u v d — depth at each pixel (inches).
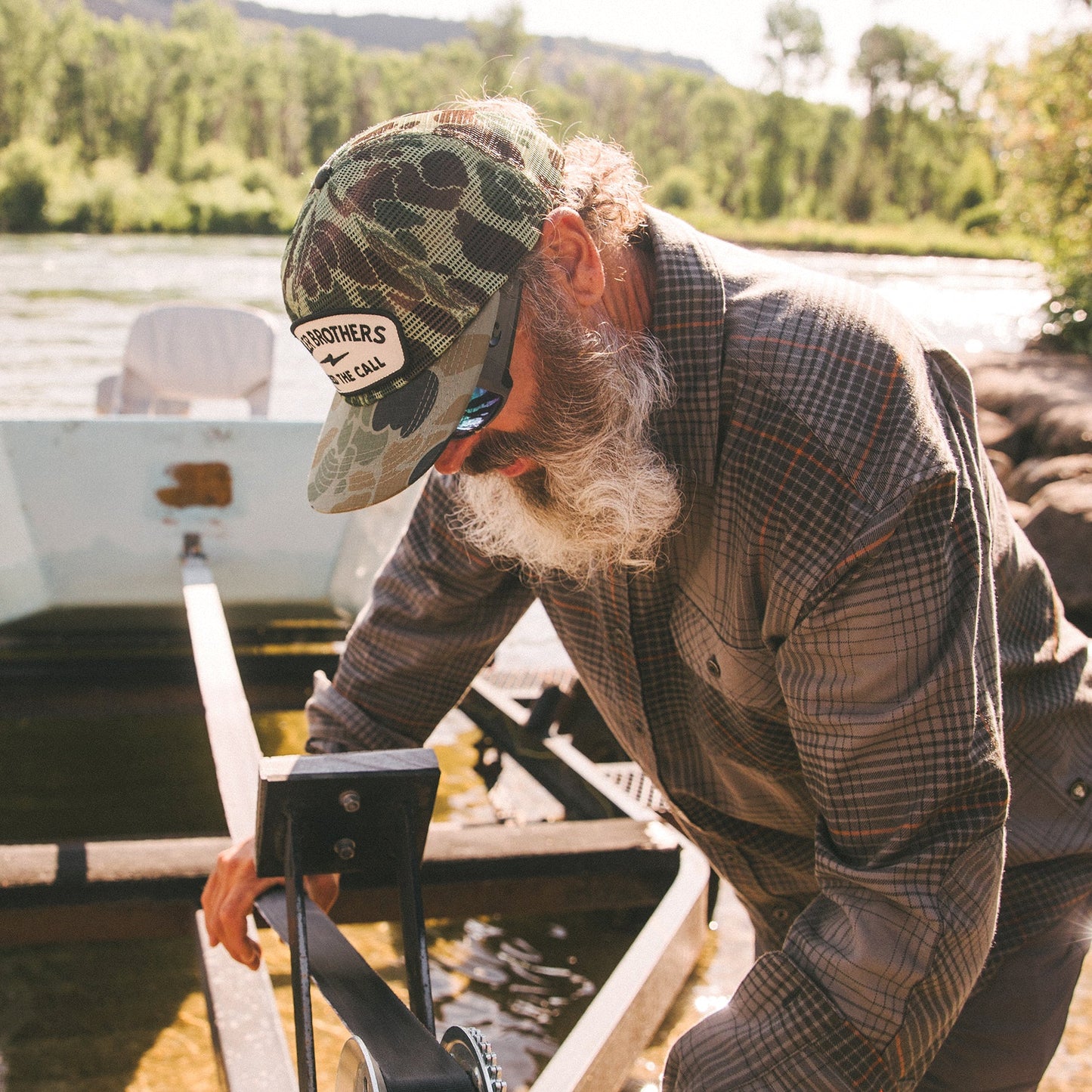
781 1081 37.4
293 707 132.0
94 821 112.7
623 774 108.3
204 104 2065.7
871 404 38.7
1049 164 438.6
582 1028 63.6
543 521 43.9
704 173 2751.0
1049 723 47.8
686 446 41.3
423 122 39.9
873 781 37.7
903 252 2160.4
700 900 81.8
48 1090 74.8
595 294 40.0
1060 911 46.9
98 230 1512.1
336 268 38.2
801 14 2637.8
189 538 125.3
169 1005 85.7
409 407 38.2
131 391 169.8
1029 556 48.1
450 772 126.0
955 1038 46.4
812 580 38.2
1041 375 317.1
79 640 131.6
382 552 131.0
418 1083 35.4
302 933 43.1
